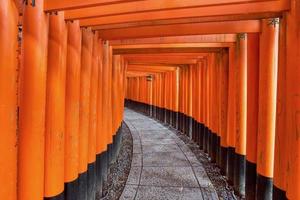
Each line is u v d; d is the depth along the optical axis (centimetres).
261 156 498
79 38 450
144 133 1520
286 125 360
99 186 639
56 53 368
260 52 489
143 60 1228
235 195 659
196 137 1221
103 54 690
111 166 855
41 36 320
